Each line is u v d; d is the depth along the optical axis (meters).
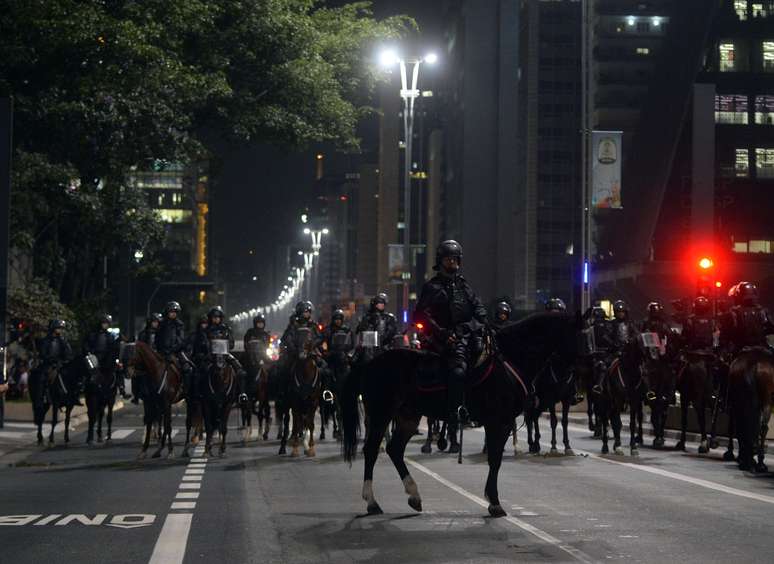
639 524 12.81
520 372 13.88
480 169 179.38
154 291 79.25
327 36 55.59
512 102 179.75
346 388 14.66
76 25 39.09
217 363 23.62
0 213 29.80
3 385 29.81
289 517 13.68
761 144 118.19
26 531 12.51
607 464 20.88
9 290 41.09
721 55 119.12
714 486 16.89
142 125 41.75
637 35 138.88
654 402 25.08
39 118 40.12
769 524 12.78
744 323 19.95
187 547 11.37
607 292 126.44
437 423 27.55
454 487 16.97
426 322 13.71
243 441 27.58
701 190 86.00
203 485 17.69
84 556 10.83
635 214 123.12
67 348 28.86
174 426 36.12
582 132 47.59
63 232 46.81
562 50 159.88
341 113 53.53
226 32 50.28
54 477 19.16
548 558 10.56
